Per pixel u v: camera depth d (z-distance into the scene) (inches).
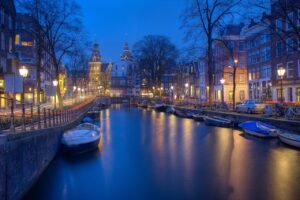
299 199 426.9
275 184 492.4
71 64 2856.8
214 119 1322.6
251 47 2094.0
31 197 454.6
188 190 475.5
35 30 1386.6
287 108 1039.6
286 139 779.4
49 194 468.4
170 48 2866.6
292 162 625.9
